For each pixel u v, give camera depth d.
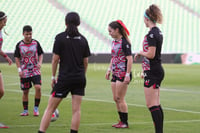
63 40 18.50
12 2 116.88
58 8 117.31
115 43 23.84
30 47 28.28
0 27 24.14
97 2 122.44
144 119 27.58
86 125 24.88
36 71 28.28
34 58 28.33
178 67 83.81
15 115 28.22
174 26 116.19
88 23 112.62
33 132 22.28
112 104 34.75
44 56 87.69
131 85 50.84
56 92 18.61
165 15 120.06
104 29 110.69
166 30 114.56
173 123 26.09
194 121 26.94
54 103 18.75
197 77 63.38
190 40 110.56
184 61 96.06
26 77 28.08
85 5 120.25
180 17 119.75
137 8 120.69
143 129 23.86
